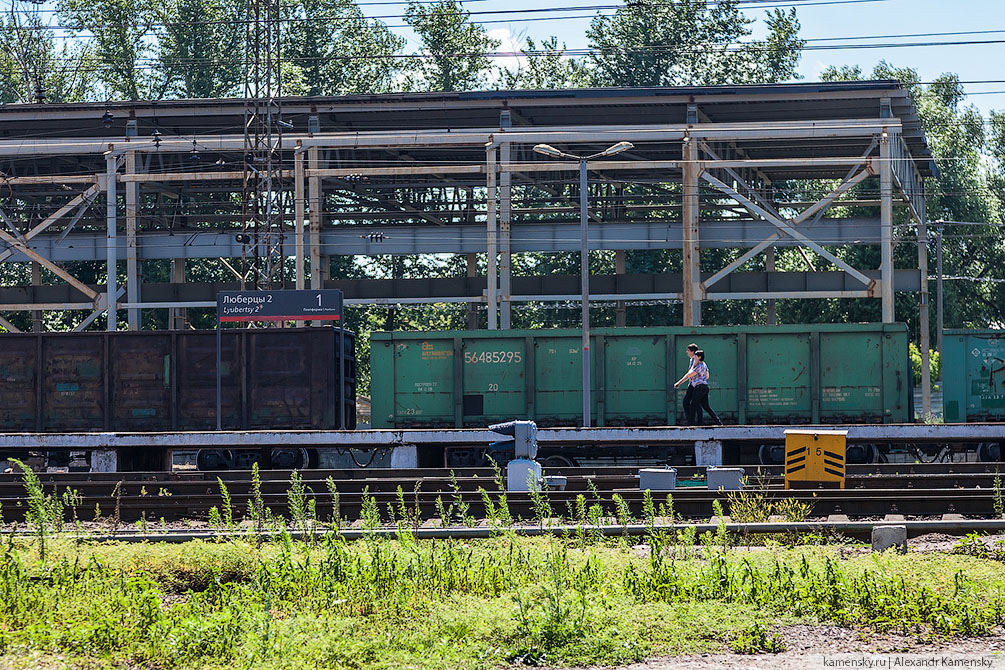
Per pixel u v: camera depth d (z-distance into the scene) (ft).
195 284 177.88
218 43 271.08
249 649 31.12
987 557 42.86
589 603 34.42
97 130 171.53
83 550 43.78
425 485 68.28
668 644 31.76
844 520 55.31
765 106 155.84
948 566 39.50
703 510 57.88
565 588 36.58
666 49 263.90
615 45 282.97
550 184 187.21
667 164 147.02
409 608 35.63
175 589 41.37
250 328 99.09
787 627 33.73
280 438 83.71
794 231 145.69
